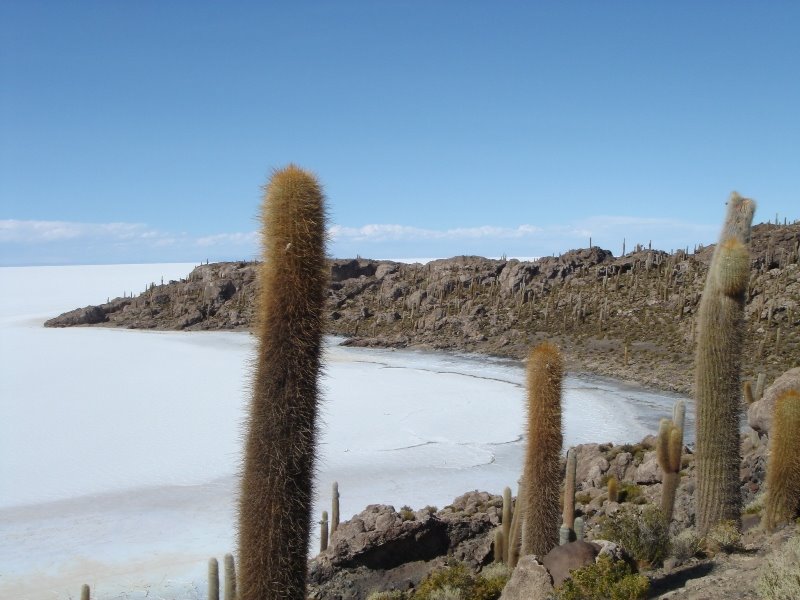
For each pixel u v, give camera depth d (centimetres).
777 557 674
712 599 670
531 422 854
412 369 6291
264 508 538
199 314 10031
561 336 7244
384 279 10400
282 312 537
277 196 540
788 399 958
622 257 9175
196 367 6384
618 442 3534
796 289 6372
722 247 922
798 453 941
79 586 1903
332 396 4884
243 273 10975
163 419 4178
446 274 9850
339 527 1595
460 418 4191
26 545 2209
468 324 8088
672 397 4894
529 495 859
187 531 2334
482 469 3080
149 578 1950
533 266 9112
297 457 541
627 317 7262
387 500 2630
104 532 2327
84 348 7756
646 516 995
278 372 538
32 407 4531
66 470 3094
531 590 762
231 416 4272
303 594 553
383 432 3809
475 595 1110
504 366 6481
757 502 1222
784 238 7544
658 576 856
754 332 5888
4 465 3167
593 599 721
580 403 4594
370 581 1484
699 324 955
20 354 7231
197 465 3169
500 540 1403
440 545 1569
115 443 3584
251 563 540
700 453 953
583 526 1080
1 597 1834
